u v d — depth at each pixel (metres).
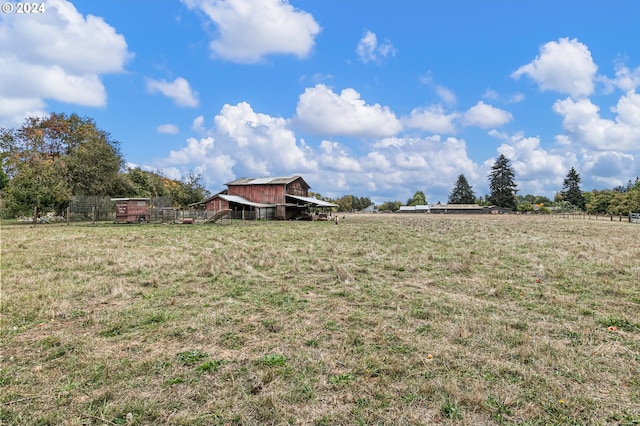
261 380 3.36
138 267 8.96
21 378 3.39
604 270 8.70
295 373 3.52
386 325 4.91
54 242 14.13
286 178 45.41
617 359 3.85
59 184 29.97
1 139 36.62
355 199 123.12
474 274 8.46
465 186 105.31
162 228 23.41
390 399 3.06
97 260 9.88
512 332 4.62
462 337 4.44
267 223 32.94
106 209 31.11
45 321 5.05
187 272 8.52
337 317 5.28
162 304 5.93
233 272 8.52
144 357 3.88
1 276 7.86
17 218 29.11
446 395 3.12
